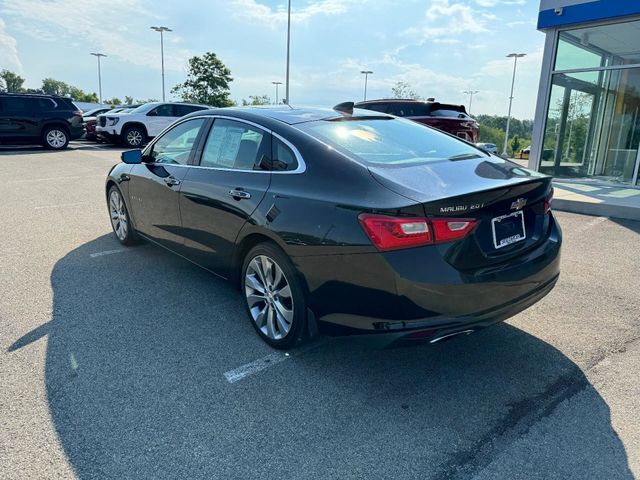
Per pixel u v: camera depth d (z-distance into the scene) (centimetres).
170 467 213
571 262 491
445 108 1288
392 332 246
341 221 257
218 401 261
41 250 521
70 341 323
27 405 254
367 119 359
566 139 1097
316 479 208
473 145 365
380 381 281
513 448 225
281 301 306
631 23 959
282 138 312
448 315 242
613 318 361
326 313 273
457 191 247
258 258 315
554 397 265
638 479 206
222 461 217
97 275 447
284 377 284
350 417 248
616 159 1037
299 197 282
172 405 256
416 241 236
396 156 297
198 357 305
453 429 239
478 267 251
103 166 1245
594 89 1042
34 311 369
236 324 352
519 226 278
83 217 677
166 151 431
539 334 337
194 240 384
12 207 739
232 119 362
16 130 1612
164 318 360
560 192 869
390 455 221
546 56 1077
